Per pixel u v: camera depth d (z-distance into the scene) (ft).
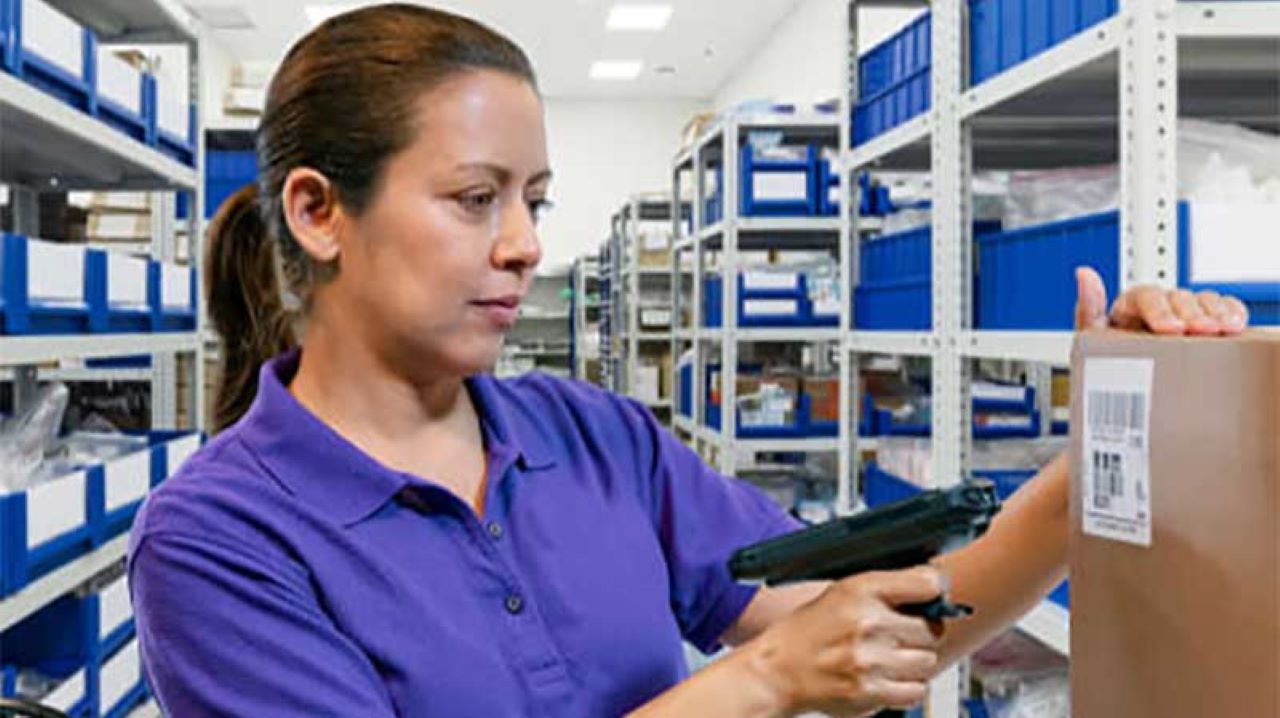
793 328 12.56
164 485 2.41
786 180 12.35
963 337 5.37
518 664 2.39
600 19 26.18
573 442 2.86
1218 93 5.42
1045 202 4.89
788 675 2.07
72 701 6.05
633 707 2.52
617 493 2.82
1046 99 5.43
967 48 5.36
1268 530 1.98
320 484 2.38
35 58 5.56
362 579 2.31
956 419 5.49
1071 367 2.53
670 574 2.90
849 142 7.57
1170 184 3.75
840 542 2.14
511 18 25.94
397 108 2.21
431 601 2.34
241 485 2.35
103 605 6.39
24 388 8.17
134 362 10.22
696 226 14.39
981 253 5.36
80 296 6.15
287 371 2.70
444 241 2.24
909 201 10.50
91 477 6.09
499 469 2.60
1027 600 2.84
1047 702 5.28
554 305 33.68
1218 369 2.07
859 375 8.96
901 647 2.04
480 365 2.36
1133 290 2.60
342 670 2.21
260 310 3.01
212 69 26.73
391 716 2.22
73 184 8.96
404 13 2.36
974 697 5.63
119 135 6.83
